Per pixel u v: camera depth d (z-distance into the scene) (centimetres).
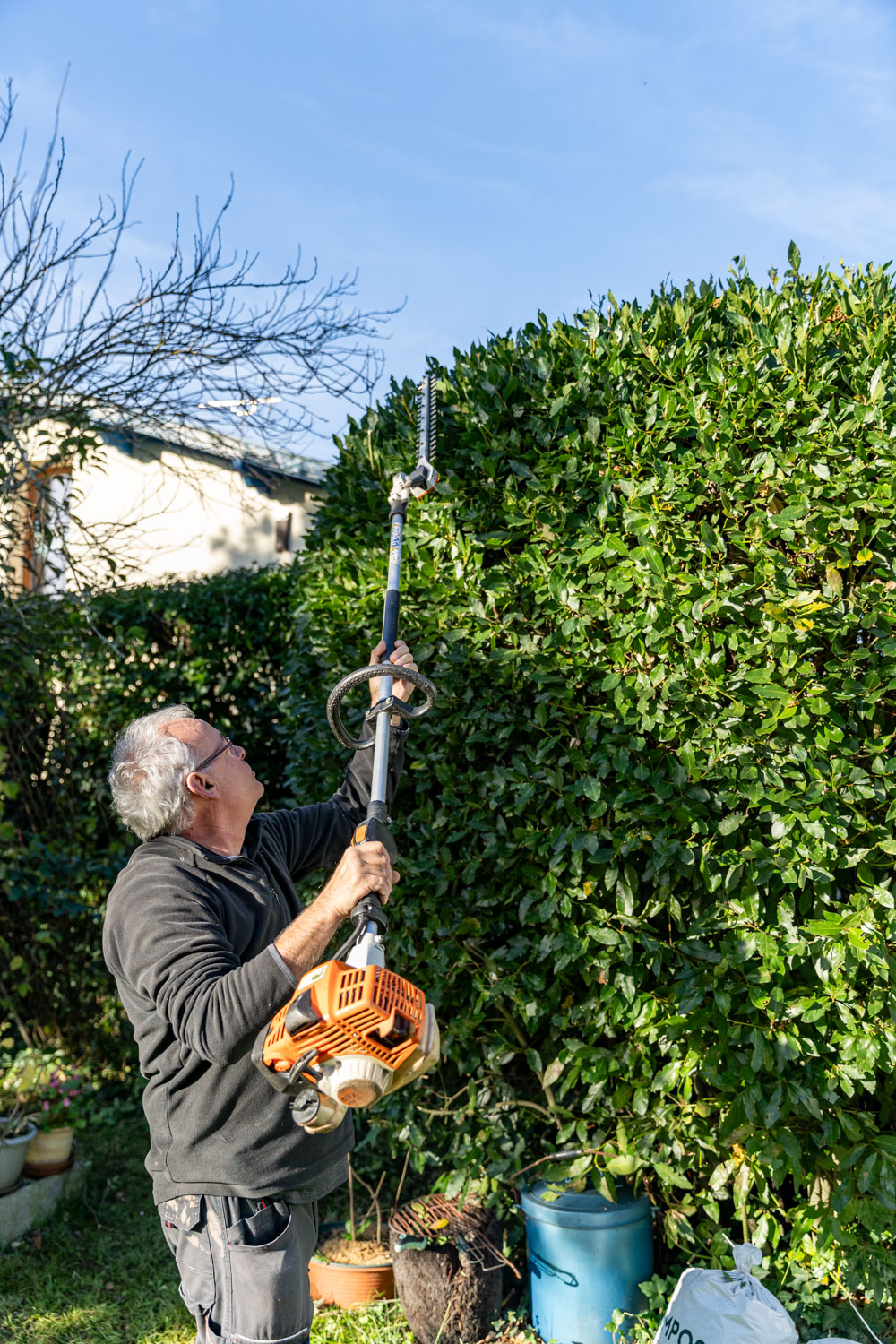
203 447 655
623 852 286
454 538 322
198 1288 206
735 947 280
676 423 297
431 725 318
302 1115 168
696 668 282
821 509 274
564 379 321
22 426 480
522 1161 334
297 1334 206
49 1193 420
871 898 273
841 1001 275
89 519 930
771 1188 314
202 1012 176
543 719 298
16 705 572
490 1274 311
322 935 177
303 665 369
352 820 268
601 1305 299
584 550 301
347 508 365
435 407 330
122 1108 523
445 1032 328
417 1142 329
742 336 311
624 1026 299
